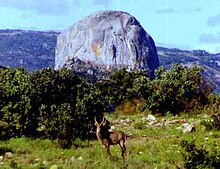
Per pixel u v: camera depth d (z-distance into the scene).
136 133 29.62
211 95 40.44
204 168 17.88
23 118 29.23
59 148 25.11
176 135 27.88
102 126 20.84
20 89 29.62
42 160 21.45
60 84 30.08
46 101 29.61
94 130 28.62
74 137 26.97
